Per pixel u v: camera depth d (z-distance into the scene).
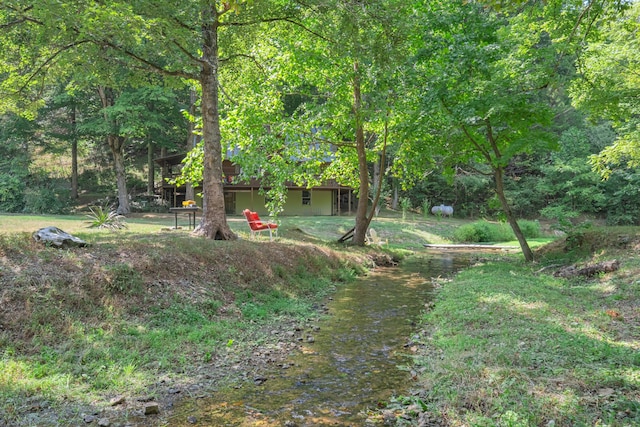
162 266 8.47
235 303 8.70
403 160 18.25
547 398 4.06
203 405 4.59
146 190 42.78
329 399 4.76
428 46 14.78
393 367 5.77
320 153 17.91
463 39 14.25
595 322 6.62
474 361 5.26
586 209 38.03
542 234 31.89
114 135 32.06
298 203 37.75
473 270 13.89
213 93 12.40
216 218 12.34
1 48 12.85
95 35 9.74
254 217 15.00
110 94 31.72
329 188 36.72
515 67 13.73
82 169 45.06
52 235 8.08
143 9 9.73
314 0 11.62
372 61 12.77
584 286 10.00
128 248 8.70
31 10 9.94
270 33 15.74
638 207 36.41
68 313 6.25
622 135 18.89
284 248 12.79
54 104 33.44
